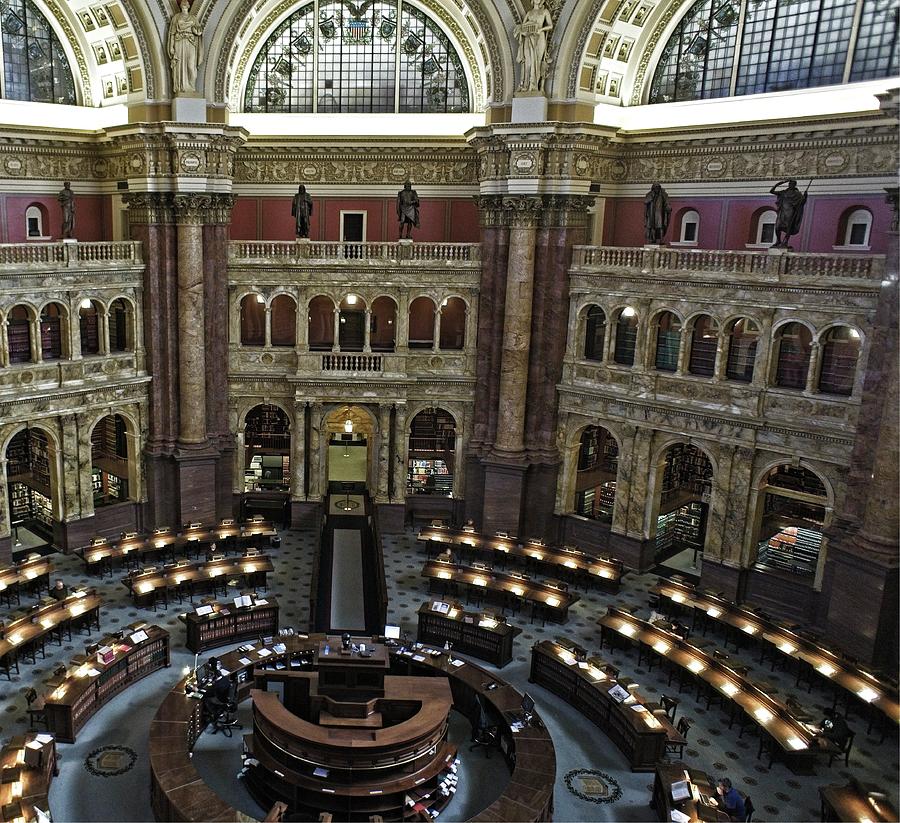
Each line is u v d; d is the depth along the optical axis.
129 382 31.80
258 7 30.77
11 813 16.08
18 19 30.92
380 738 18.42
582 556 30.58
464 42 34.03
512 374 32.81
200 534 31.55
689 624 27.75
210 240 32.41
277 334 37.19
